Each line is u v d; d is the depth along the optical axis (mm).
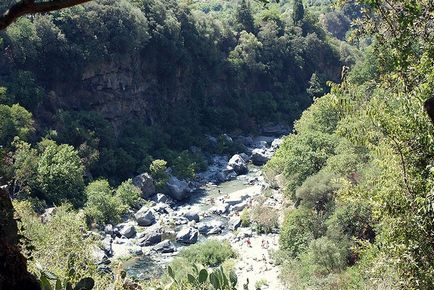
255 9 105438
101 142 60562
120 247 41656
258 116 91312
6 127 48312
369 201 11828
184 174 62125
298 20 109812
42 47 60781
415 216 10172
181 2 83250
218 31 91812
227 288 8008
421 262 10391
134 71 72562
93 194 48031
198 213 51156
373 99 11219
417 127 9961
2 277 5672
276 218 44938
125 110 71500
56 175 47344
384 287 13586
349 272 26031
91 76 66438
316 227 34000
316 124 47781
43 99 59750
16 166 44750
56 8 5605
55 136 55625
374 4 9719
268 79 98062
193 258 38812
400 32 9680
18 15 5602
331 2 11898
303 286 28859
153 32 75125
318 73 105250
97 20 66125
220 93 88875
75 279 9297
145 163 61625
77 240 18125
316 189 34312
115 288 9977
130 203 52000
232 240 43406
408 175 10359
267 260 38000
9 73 57938
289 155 42938
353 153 34938
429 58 9484
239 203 52906
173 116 78375
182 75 81500
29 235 17156
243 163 68500
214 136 81250
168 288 8516
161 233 44719
